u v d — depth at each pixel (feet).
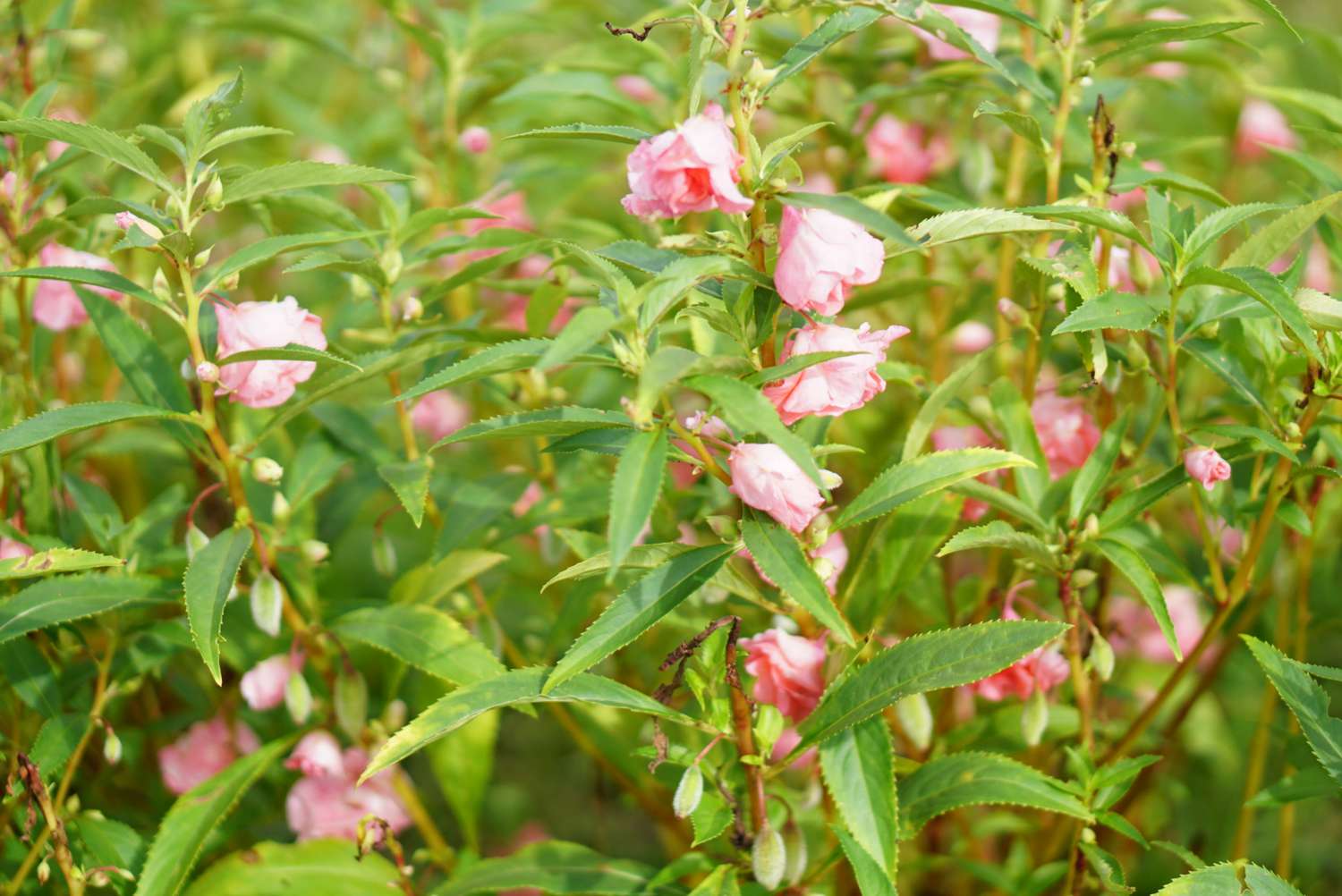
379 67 5.51
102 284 3.25
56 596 3.45
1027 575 3.79
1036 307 3.63
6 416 3.76
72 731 3.55
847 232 3.03
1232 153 4.66
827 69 4.33
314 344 3.43
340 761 3.62
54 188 3.84
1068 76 3.55
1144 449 3.58
